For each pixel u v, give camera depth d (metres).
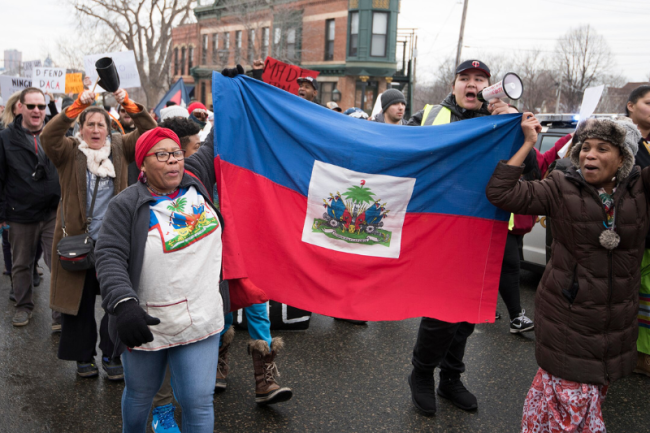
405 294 3.28
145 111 4.07
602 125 2.62
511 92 2.94
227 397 3.72
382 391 3.87
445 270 3.28
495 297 3.27
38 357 4.39
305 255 3.24
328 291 3.24
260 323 3.47
